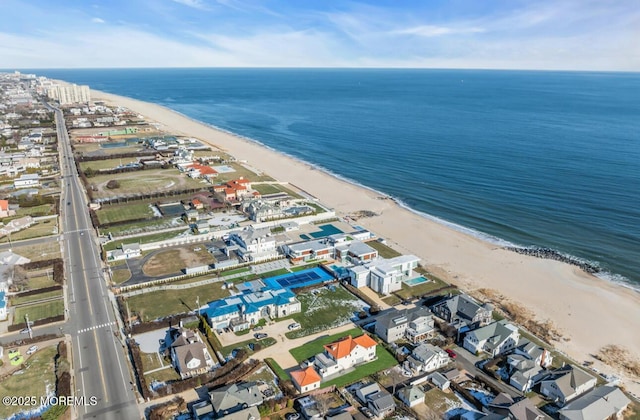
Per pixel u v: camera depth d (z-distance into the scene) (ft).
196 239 447.83
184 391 250.57
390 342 299.99
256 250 415.03
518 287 382.01
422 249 450.71
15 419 226.38
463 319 319.68
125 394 246.27
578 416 231.30
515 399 246.68
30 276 370.73
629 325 333.01
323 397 247.29
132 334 298.76
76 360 272.72
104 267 388.78
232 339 298.56
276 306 324.80
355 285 369.91
